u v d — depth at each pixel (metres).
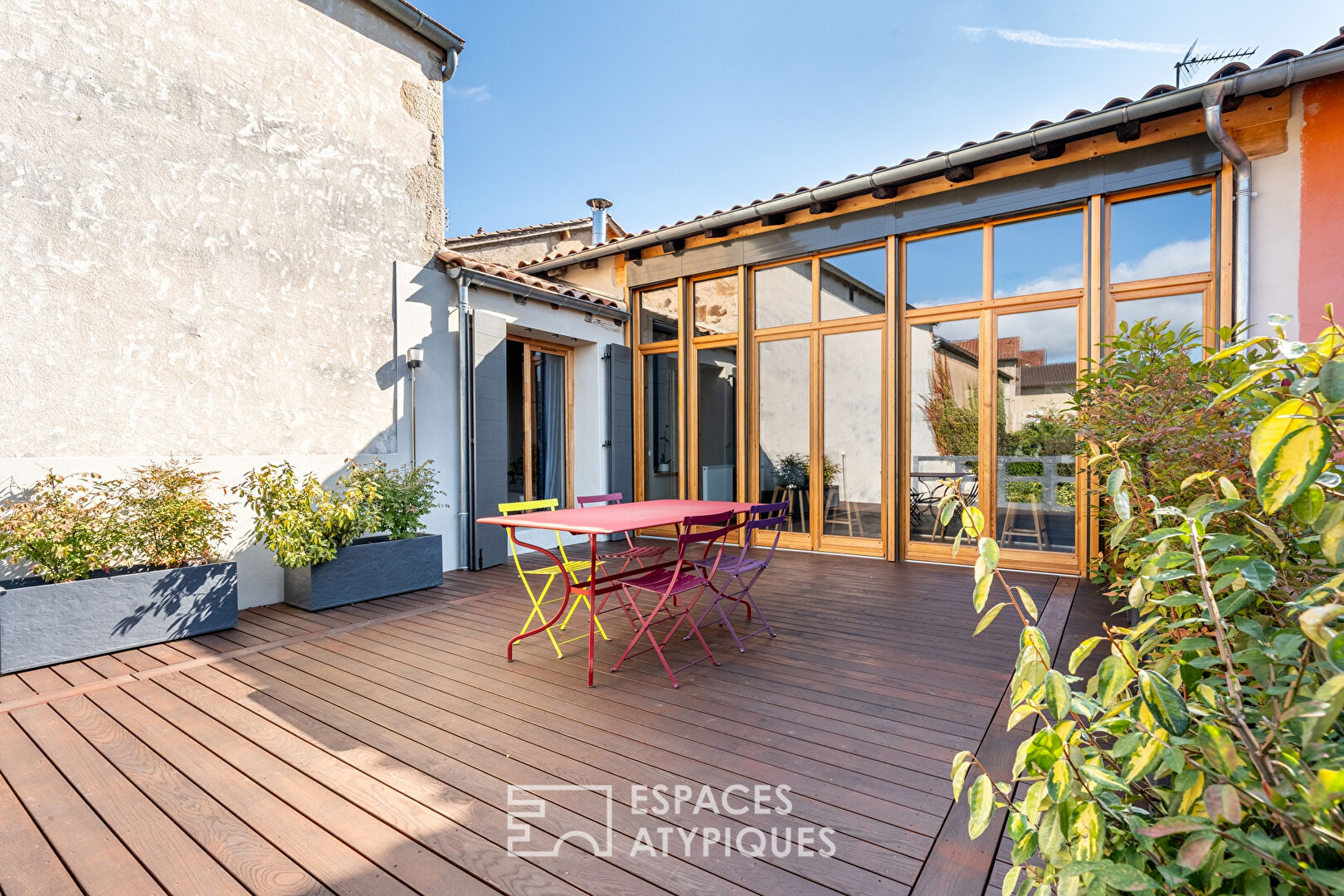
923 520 5.71
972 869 1.66
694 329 7.21
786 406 6.48
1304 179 4.16
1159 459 2.27
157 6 3.99
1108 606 4.10
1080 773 0.83
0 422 3.42
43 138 3.56
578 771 2.18
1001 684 2.93
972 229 5.44
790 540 6.45
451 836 1.82
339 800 2.01
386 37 5.35
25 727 2.54
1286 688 0.81
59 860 1.73
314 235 4.80
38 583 3.50
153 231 3.97
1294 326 4.21
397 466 5.31
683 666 3.21
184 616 3.70
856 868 1.67
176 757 2.29
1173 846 0.82
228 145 4.33
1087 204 4.89
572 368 7.51
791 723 2.54
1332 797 0.60
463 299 5.72
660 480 7.64
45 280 3.57
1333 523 0.75
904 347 5.75
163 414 4.00
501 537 6.04
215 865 1.70
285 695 2.85
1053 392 5.10
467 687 2.96
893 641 3.57
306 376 4.74
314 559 4.27
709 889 1.59
